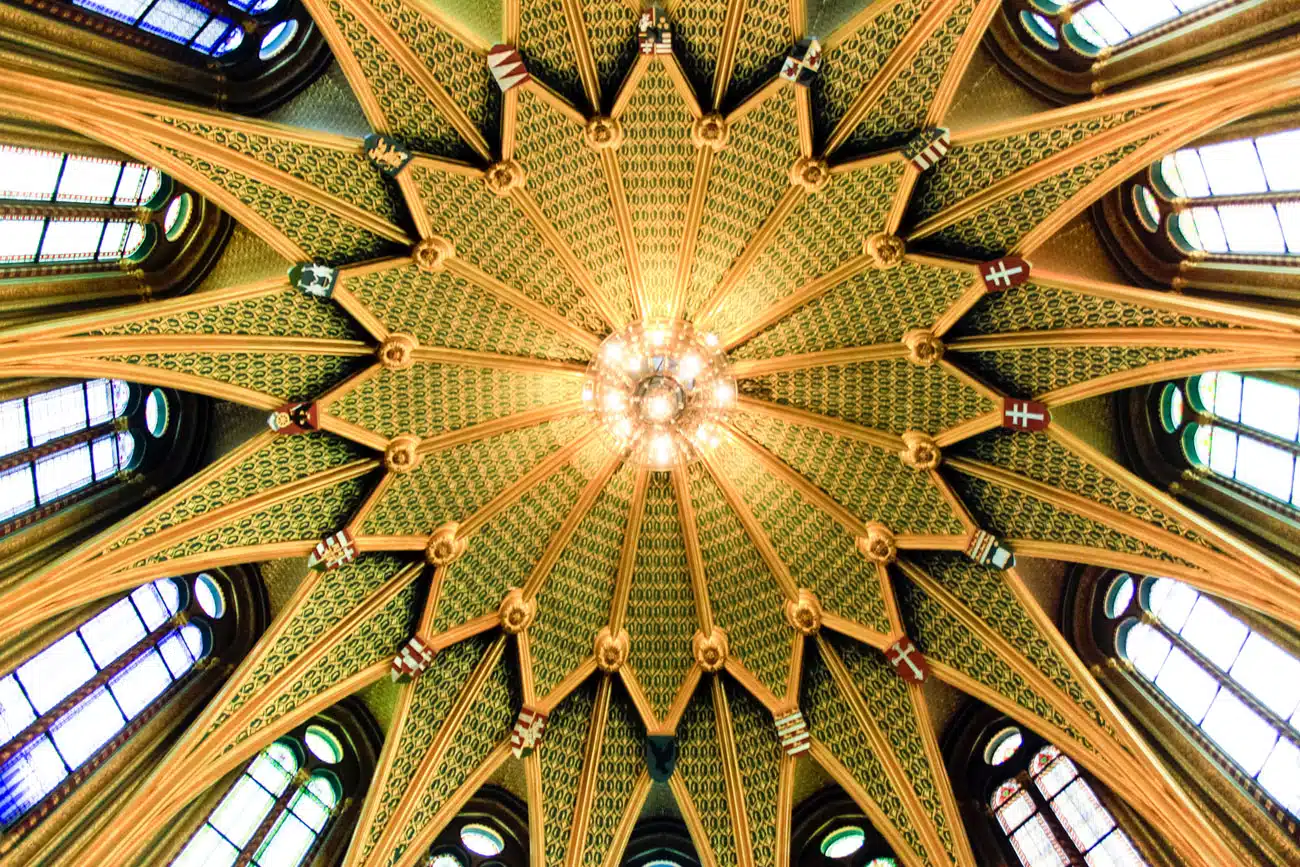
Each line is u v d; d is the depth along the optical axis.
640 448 20.31
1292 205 14.37
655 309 20.00
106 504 15.62
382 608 18.11
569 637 19.48
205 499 16.22
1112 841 15.48
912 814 17.44
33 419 14.64
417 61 16.27
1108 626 17.58
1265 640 15.01
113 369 15.19
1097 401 17.72
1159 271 16.70
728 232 19.06
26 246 13.88
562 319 19.61
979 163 16.97
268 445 17.05
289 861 16.23
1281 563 14.97
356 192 16.91
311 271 16.78
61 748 14.05
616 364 20.06
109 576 14.89
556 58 17.02
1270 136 14.60
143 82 14.80
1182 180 16.38
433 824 17.42
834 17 17.00
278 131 15.60
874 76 16.77
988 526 18.12
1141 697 16.62
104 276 15.23
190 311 15.66
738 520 20.27
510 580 19.45
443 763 17.83
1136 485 16.36
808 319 19.33
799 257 18.88
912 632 18.62
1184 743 15.66
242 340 16.45
